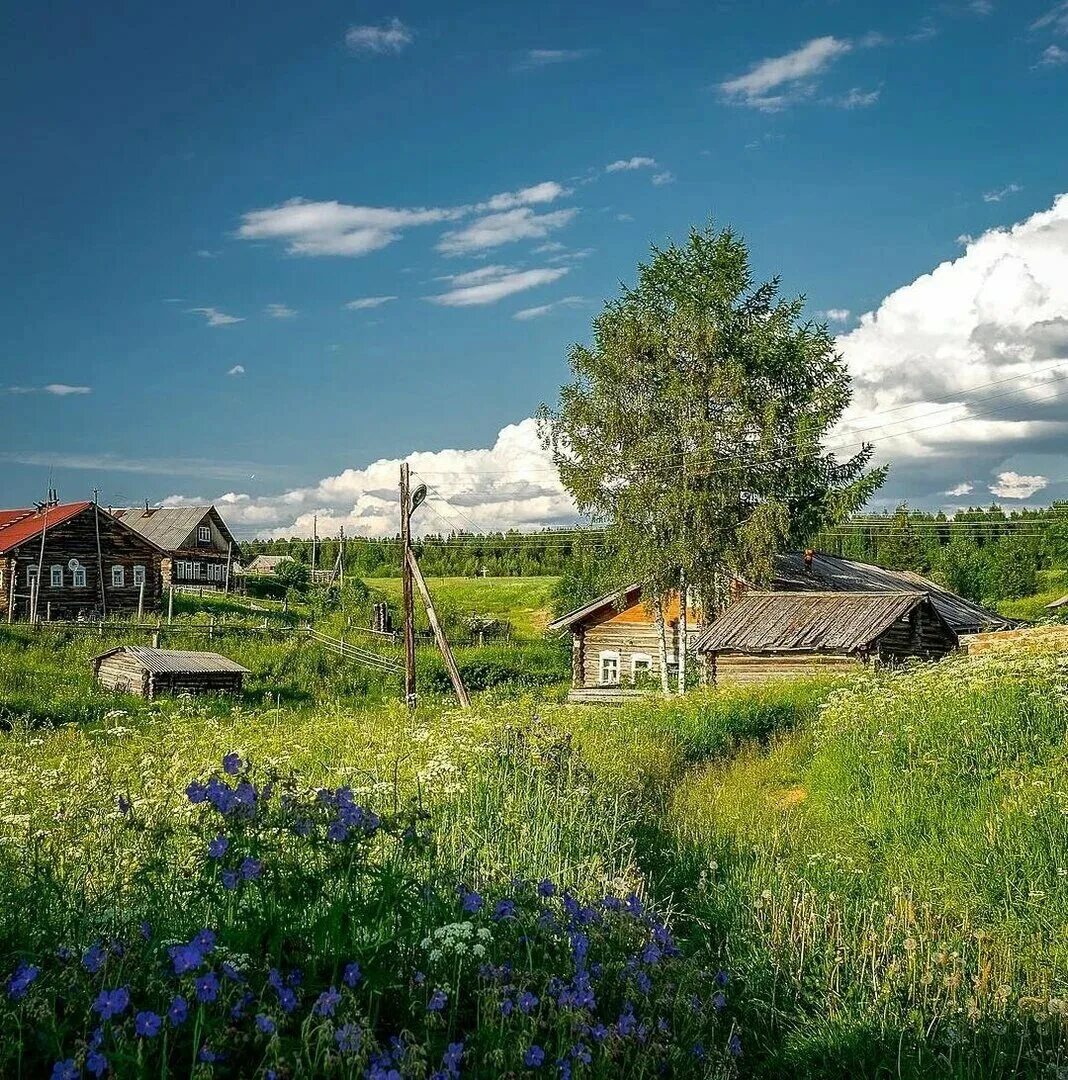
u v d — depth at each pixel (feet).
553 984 15.11
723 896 28.40
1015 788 35.50
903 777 39.45
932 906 27.63
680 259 131.03
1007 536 300.81
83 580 188.85
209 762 39.29
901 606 94.22
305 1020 12.55
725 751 54.54
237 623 177.27
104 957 13.57
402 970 15.25
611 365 124.06
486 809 30.99
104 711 100.12
